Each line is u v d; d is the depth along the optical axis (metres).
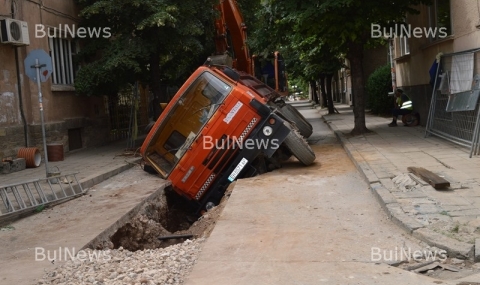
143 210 9.49
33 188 10.73
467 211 6.69
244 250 5.97
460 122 11.89
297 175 10.80
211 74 11.18
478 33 11.41
